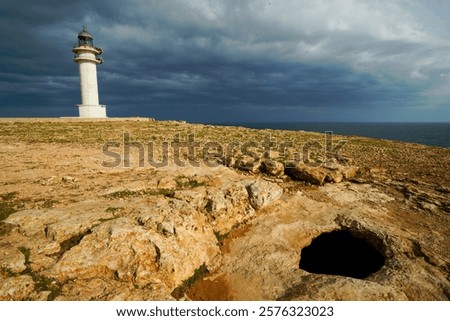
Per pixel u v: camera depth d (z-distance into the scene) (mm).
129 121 50688
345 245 13625
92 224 10047
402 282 9227
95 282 8062
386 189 18219
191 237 10617
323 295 8430
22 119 41594
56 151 21734
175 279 9234
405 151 29922
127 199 12805
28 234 9594
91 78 51812
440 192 17156
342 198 16688
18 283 7383
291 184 19125
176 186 15258
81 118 45938
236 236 12688
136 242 9250
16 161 18031
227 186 14625
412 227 13250
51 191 13273
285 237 12602
